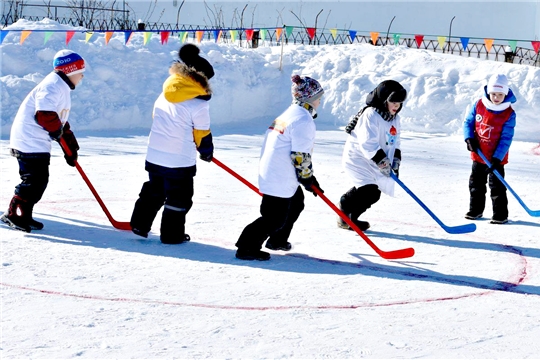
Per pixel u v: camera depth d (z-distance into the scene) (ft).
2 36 44.70
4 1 86.79
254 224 20.90
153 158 22.36
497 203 27.45
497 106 27.17
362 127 24.14
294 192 20.98
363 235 21.31
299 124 20.38
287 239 22.40
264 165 20.88
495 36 85.05
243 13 91.97
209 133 22.25
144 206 22.95
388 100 23.86
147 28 89.92
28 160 22.90
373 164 24.97
